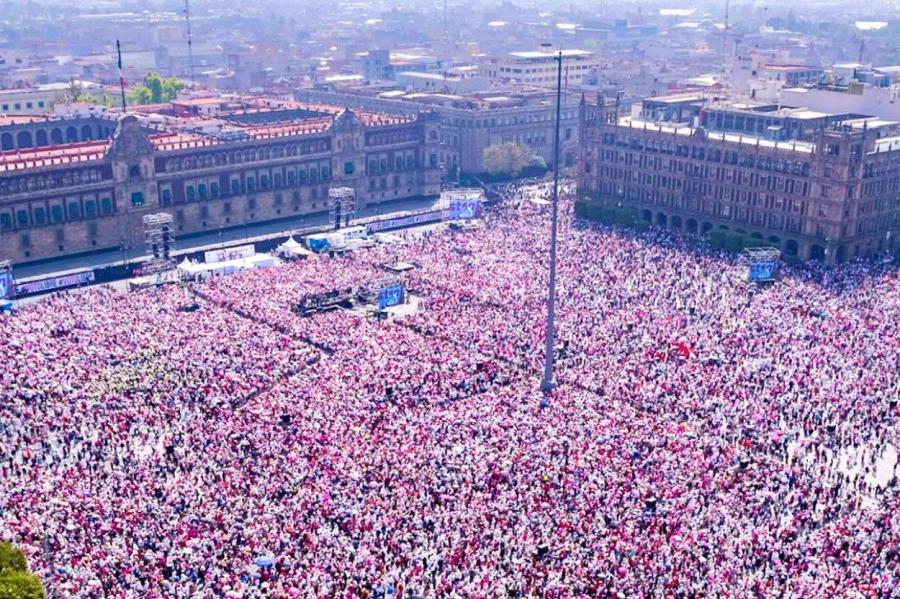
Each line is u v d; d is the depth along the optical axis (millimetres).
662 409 133750
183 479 112125
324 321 169625
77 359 147250
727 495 111000
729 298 184250
